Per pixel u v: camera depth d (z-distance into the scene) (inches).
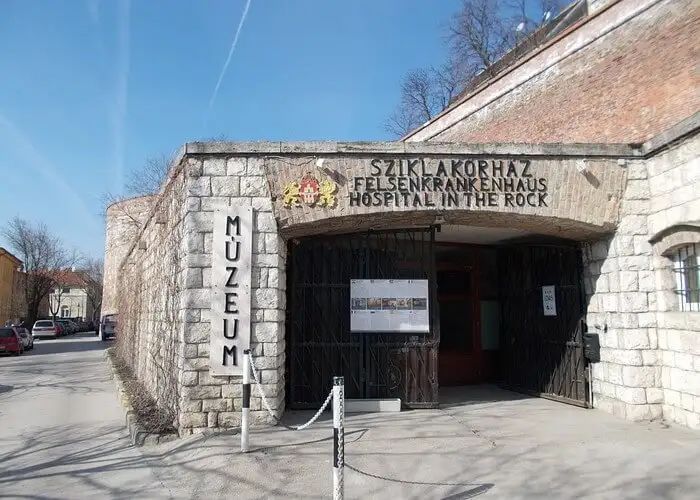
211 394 321.4
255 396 322.7
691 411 310.8
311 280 375.9
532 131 597.6
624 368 342.3
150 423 348.2
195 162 336.8
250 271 330.3
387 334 377.7
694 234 305.9
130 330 743.1
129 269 798.5
